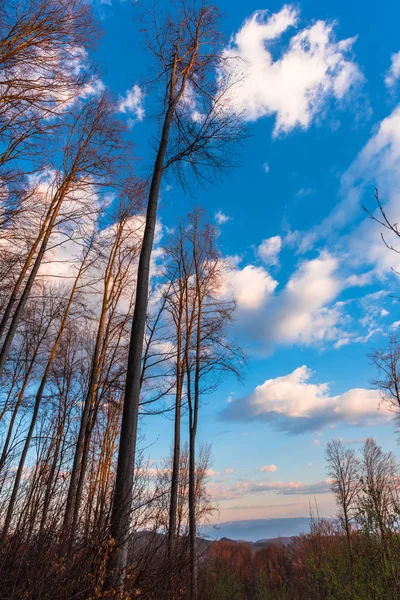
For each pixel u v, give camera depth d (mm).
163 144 7184
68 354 12594
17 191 7500
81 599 3826
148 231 6324
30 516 3908
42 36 6660
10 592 3346
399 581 8062
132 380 5242
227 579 19078
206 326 13977
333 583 10609
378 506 8703
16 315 8414
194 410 13148
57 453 4598
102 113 10602
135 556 4758
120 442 4914
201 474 15227
